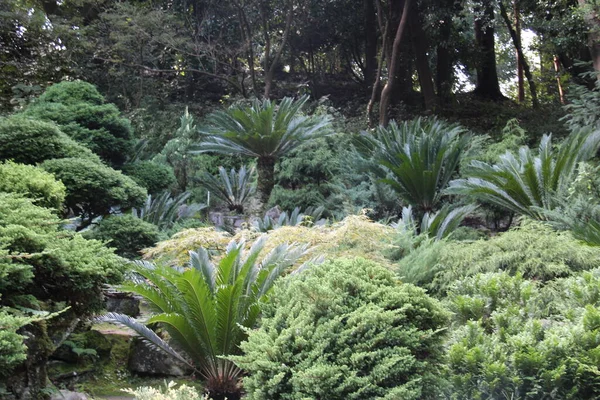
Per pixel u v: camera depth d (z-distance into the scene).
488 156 11.75
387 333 3.37
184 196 10.76
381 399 3.12
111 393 4.68
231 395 4.69
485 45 22.86
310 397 3.16
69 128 8.84
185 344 4.75
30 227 4.22
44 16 16.86
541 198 8.72
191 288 4.48
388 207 11.32
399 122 18.30
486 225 11.23
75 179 6.38
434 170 10.30
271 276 5.02
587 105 11.62
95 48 18.47
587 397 3.51
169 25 19.22
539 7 17.36
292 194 12.73
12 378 3.68
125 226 6.96
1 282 3.61
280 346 3.39
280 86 21.77
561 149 8.70
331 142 14.30
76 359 4.88
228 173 15.80
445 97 21.20
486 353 3.61
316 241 6.50
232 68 20.00
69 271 4.14
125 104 17.94
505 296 4.66
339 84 24.22
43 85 15.11
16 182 5.11
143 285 4.70
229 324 4.64
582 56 18.31
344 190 11.81
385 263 6.42
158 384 4.97
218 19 21.23
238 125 12.65
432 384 3.41
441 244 6.86
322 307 3.51
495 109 20.03
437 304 3.69
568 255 6.04
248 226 10.62
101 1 19.11
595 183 7.99
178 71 19.08
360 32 22.59
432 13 18.52
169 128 17.16
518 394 3.47
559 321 4.43
